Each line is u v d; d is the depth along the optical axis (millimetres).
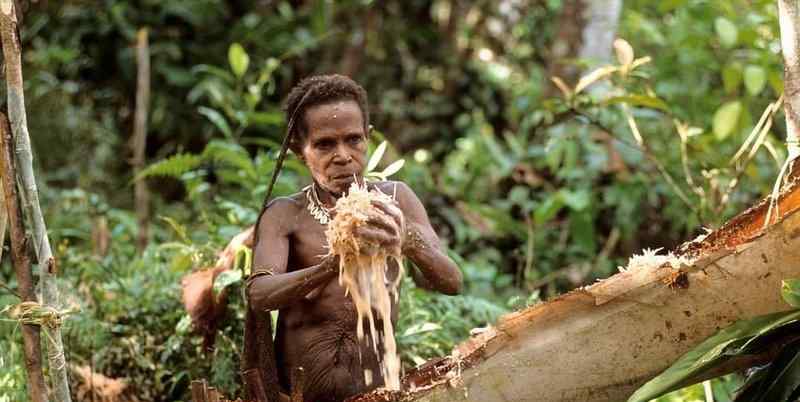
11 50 3379
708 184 5586
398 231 3123
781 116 6695
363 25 9539
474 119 9305
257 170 5273
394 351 3244
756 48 6234
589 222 6246
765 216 3295
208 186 5598
